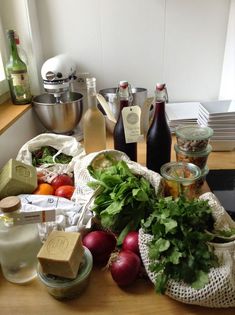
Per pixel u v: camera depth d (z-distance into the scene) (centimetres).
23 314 54
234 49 119
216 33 127
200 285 51
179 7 122
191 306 55
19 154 94
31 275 62
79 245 58
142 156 103
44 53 130
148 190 70
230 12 121
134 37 127
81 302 56
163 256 55
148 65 132
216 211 62
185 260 54
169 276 54
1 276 62
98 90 136
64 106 110
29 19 116
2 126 93
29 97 117
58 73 113
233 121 103
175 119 115
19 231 60
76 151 97
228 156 106
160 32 126
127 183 70
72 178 90
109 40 128
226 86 129
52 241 56
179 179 73
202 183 83
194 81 136
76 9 122
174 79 135
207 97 138
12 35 108
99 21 124
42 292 58
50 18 123
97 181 73
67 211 70
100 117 94
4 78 120
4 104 116
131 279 58
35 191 81
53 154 99
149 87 136
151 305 55
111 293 58
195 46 129
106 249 64
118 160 82
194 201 62
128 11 123
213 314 53
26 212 58
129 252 61
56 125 114
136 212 69
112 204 69
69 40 127
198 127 89
